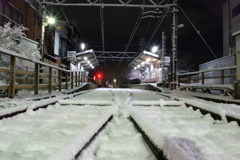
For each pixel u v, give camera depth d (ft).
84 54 90.07
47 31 79.46
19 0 56.54
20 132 10.78
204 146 8.04
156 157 7.66
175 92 40.98
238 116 12.48
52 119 13.85
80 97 30.25
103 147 8.78
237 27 81.87
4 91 27.58
